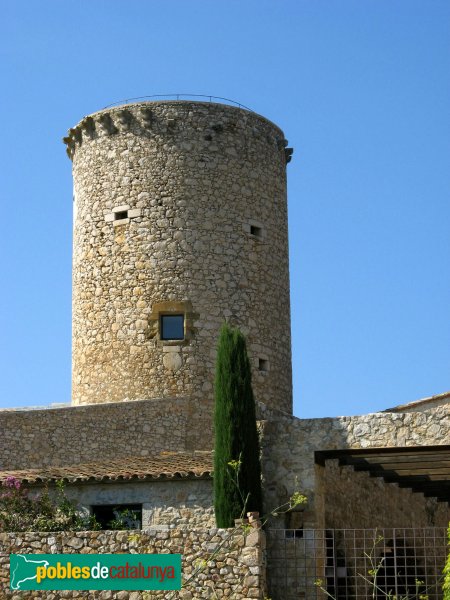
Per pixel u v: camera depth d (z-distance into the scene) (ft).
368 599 89.51
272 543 81.35
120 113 114.62
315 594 79.41
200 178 113.19
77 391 114.73
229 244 112.98
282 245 118.21
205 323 110.93
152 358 110.73
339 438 83.41
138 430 106.73
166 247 111.96
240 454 74.49
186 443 107.24
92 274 114.62
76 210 118.11
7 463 104.88
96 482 87.86
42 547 75.10
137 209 113.19
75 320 116.06
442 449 82.07
